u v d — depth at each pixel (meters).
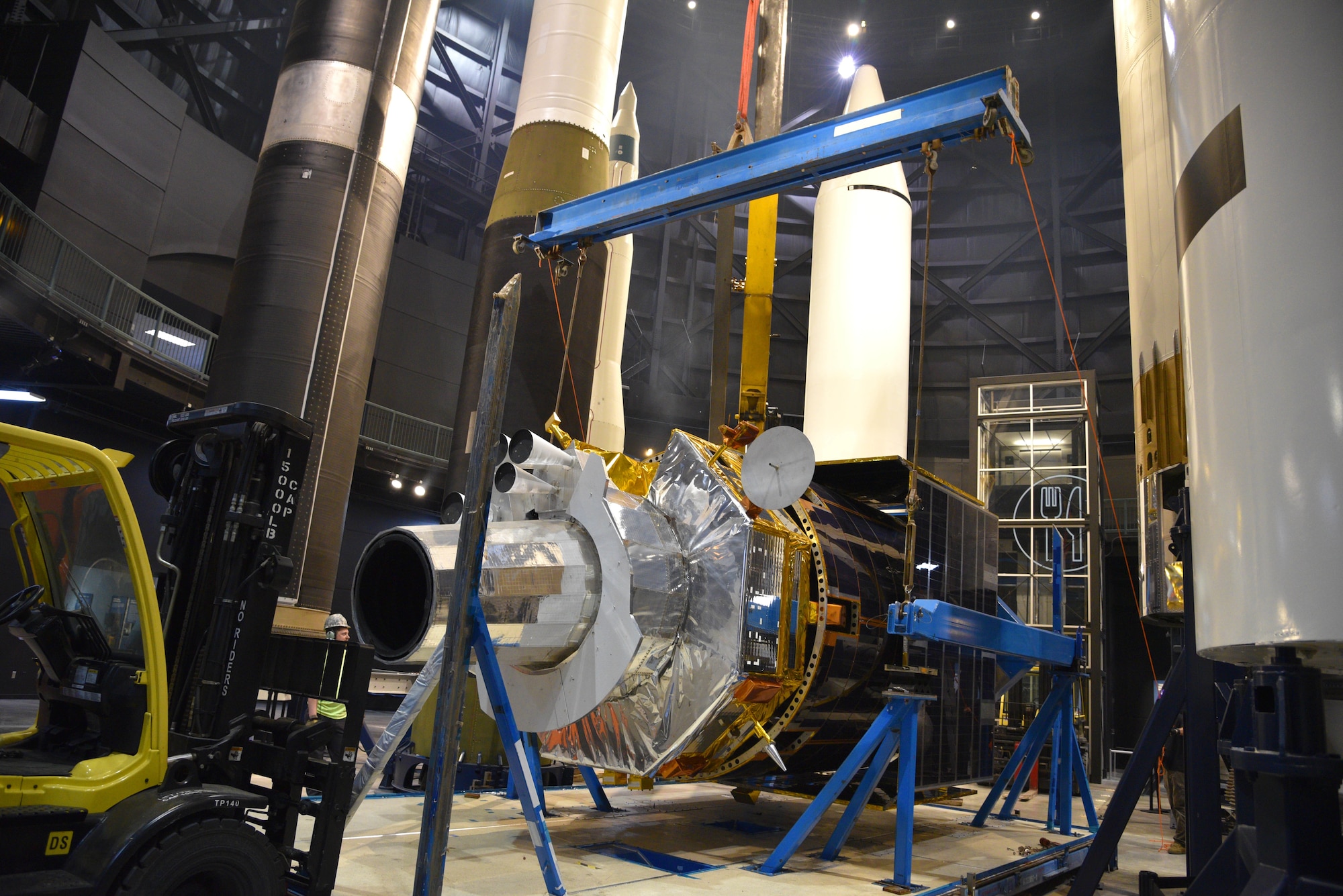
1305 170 3.06
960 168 32.56
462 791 7.63
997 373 31.11
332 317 13.45
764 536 5.42
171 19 22.75
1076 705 15.82
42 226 17.00
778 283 32.78
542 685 5.24
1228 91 3.39
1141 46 8.80
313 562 13.16
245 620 4.19
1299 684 3.05
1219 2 3.55
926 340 32.03
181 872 3.34
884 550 6.94
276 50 25.36
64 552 4.31
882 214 15.58
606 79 13.54
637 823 6.64
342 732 4.18
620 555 5.00
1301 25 3.20
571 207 8.03
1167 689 4.83
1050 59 31.47
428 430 26.03
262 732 4.34
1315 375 2.89
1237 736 3.61
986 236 32.06
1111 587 27.58
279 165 13.73
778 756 5.39
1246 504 3.03
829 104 33.44
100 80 19.05
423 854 3.68
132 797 3.44
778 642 5.43
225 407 4.37
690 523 5.46
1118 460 27.83
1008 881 5.77
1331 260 2.93
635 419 31.38
